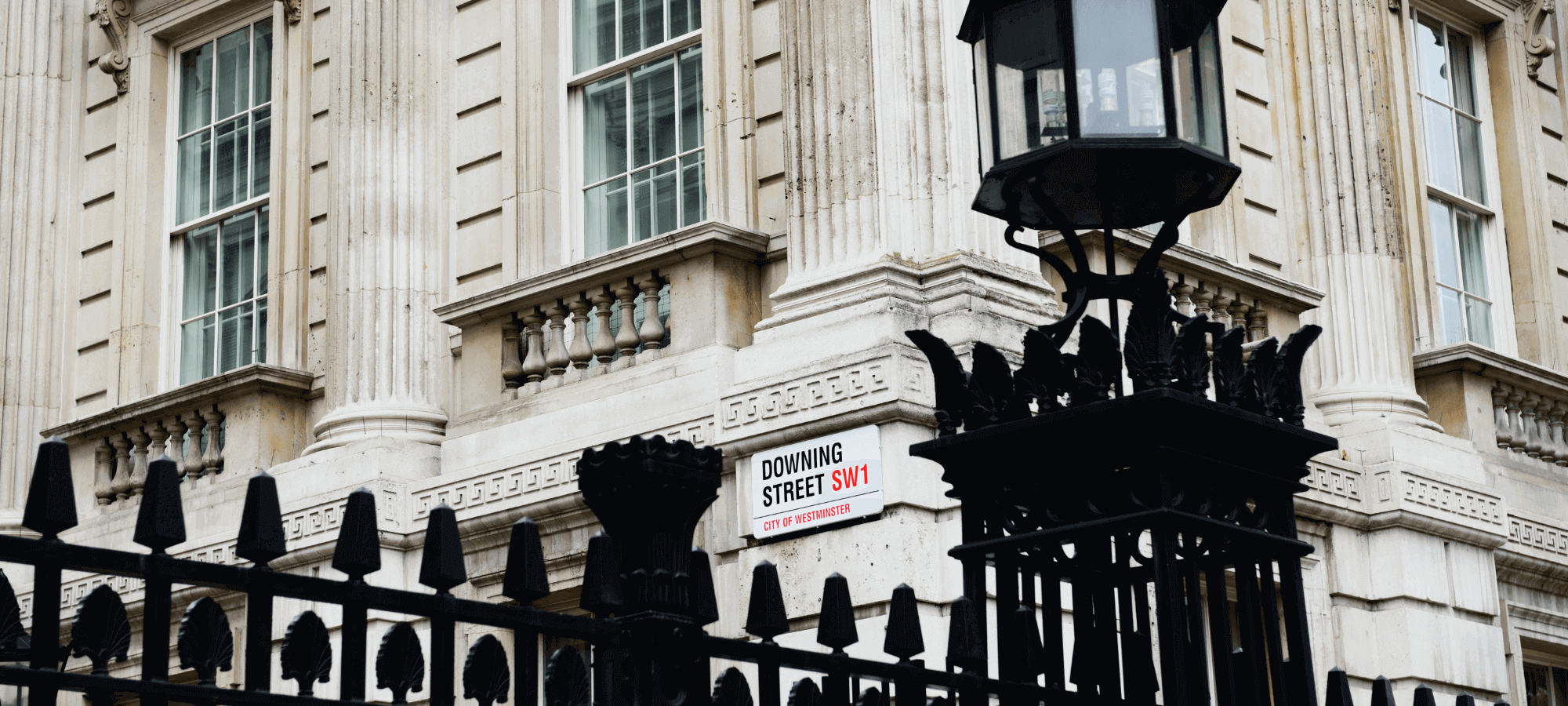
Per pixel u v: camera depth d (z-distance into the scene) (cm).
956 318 1083
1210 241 1371
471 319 1363
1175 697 471
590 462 452
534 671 425
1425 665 1305
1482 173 1664
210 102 1659
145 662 364
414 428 1365
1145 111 527
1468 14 1666
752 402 1130
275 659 1327
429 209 1434
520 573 423
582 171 1402
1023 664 505
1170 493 490
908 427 1066
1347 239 1424
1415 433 1367
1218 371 517
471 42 1453
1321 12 1473
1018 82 544
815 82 1173
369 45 1452
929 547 1048
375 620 1287
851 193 1138
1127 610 516
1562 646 1500
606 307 1288
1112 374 507
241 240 1606
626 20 1400
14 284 1664
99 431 1574
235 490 1434
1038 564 519
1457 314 1597
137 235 1645
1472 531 1370
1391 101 1520
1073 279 523
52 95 1712
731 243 1228
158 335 1638
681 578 448
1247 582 516
